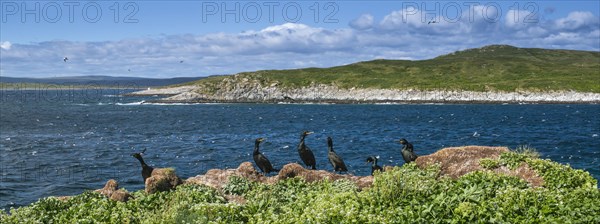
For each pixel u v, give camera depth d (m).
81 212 14.88
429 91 187.00
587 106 155.12
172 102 195.25
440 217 12.56
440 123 97.75
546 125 91.38
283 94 199.88
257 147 20.72
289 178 17.98
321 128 86.88
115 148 58.53
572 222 11.86
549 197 13.30
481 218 12.35
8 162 47.22
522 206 12.80
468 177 15.70
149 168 20.55
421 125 93.31
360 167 43.75
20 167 44.19
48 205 15.61
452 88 187.12
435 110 141.88
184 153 54.19
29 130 83.19
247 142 64.75
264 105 175.50
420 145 63.06
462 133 77.69
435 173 17.94
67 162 47.41
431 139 69.69
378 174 15.21
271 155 52.56
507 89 182.62
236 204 14.87
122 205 15.55
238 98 199.50
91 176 39.94
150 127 89.31
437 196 13.53
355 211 12.85
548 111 134.38
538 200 13.12
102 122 101.62
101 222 14.08
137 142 65.12
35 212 15.12
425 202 13.43
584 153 52.03
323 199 14.32
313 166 21.42
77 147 59.53
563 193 14.46
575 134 74.25
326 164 44.62
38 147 59.44
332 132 79.50
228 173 19.06
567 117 111.81
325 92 198.75
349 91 197.25
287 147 58.97
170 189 17.05
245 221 14.16
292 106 168.12
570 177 16.28
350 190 15.30
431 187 14.36
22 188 35.16
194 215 13.54
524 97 177.25
